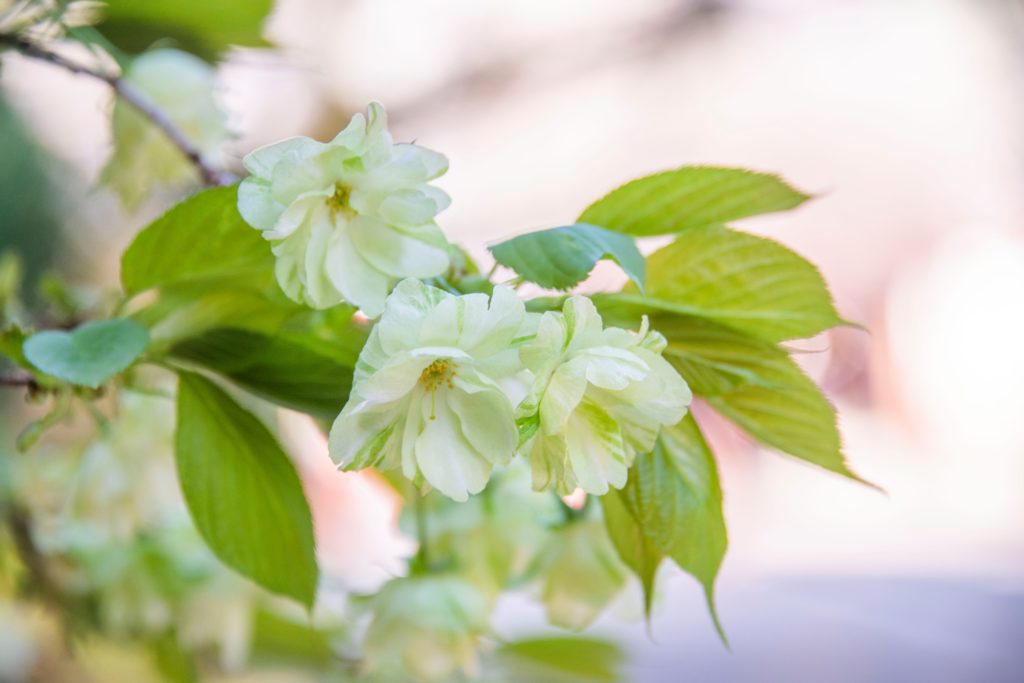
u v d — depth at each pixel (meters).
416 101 3.24
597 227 0.62
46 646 1.05
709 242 0.63
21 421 1.14
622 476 0.59
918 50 4.30
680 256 0.63
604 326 0.63
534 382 0.58
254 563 0.67
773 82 4.12
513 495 0.75
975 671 2.57
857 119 4.45
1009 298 6.03
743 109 4.11
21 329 0.63
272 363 0.64
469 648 0.74
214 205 0.63
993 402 6.40
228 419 0.66
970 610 3.15
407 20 3.10
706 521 0.64
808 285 0.63
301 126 2.39
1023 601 3.24
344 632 0.87
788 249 0.62
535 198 3.75
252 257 0.64
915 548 4.55
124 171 0.80
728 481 4.93
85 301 0.78
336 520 1.79
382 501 1.82
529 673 0.82
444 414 0.59
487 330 0.59
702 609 3.08
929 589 3.46
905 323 6.29
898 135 4.62
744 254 0.63
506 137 3.54
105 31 0.76
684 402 0.59
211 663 0.92
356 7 3.02
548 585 0.72
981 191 5.21
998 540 4.79
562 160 3.72
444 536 0.75
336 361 0.64
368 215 0.60
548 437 0.59
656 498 0.64
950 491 5.89
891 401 6.50
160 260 0.64
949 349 6.30
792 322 0.63
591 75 3.55
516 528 0.75
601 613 0.73
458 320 0.59
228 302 0.65
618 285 0.65
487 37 3.28
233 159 0.82
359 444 0.59
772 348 0.63
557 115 3.59
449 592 0.73
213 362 0.65
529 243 0.60
